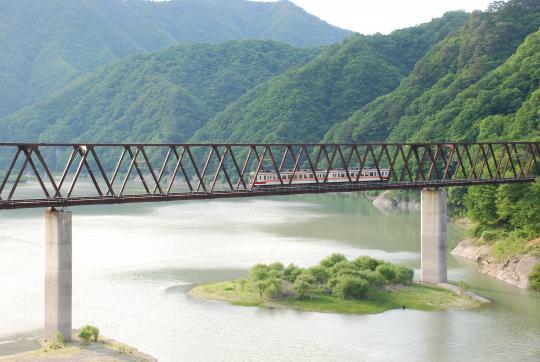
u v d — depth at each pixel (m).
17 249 122.69
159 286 92.94
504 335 71.88
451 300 84.81
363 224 165.38
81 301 84.81
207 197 77.88
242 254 119.56
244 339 69.75
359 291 83.25
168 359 64.19
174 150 76.69
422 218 95.31
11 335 70.50
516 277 95.75
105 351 63.81
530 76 191.75
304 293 83.25
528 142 111.81
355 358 64.75
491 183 102.44
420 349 67.38
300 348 67.19
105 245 129.88
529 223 105.81
